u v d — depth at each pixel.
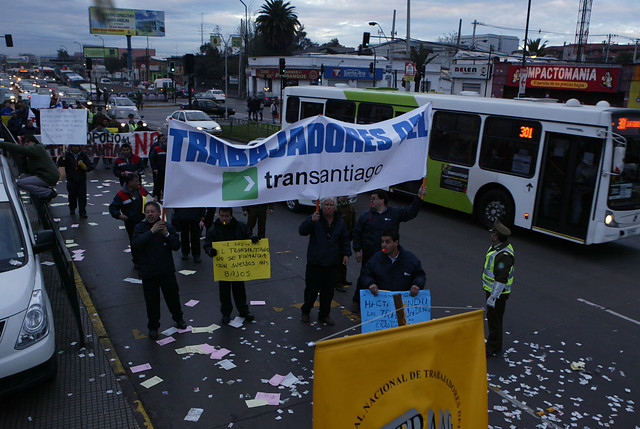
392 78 54.25
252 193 5.14
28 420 4.54
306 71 56.09
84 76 113.25
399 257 5.34
